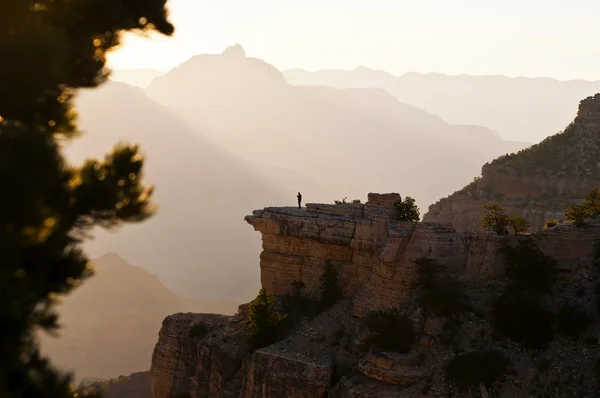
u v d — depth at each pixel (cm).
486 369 5806
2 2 2408
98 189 2747
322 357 6675
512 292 6356
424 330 6369
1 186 2241
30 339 2419
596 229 6775
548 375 5812
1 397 2273
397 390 5941
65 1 2786
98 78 3008
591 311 6209
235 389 7094
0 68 2400
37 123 2789
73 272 2744
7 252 2294
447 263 6794
